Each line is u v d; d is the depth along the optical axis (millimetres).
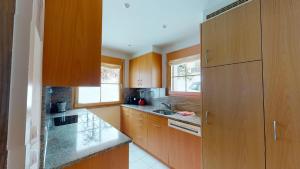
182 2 1541
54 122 1778
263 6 1114
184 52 2680
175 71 2930
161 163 2350
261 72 1113
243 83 1220
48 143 1126
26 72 202
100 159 1040
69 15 774
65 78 753
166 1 1524
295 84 952
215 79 1434
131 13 1759
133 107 3189
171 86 2959
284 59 1000
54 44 731
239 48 1254
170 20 1944
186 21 1973
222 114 1367
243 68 1223
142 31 2307
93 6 858
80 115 2232
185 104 2633
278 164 1015
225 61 1355
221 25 1401
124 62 3750
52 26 729
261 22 1122
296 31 955
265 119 1086
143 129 2816
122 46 3100
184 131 1990
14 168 189
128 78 3816
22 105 197
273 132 1042
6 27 192
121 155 1180
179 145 2059
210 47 1489
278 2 1038
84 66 808
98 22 871
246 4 1223
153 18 1887
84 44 812
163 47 3117
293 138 955
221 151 1368
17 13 201
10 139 189
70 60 769
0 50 187
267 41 1084
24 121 198
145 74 3170
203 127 1538
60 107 2480
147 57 3129
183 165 1986
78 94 2977
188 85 2646
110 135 1318
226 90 1340
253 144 1149
